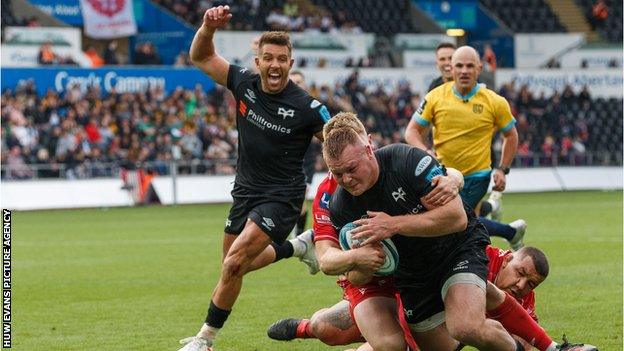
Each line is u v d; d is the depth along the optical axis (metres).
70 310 17.36
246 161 14.20
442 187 10.43
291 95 13.99
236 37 52.59
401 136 51.09
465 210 11.29
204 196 45.91
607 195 46.91
